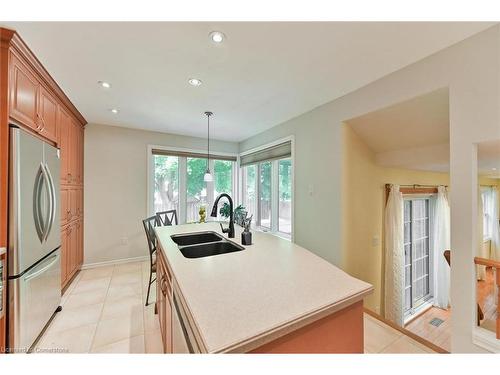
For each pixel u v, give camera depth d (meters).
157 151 4.00
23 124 1.71
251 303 0.85
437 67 1.64
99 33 1.46
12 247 1.48
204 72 1.95
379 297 2.84
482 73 1.42
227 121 3.37
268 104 2.68
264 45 1.58
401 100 1.87
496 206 5.17
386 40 1.51
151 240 2.69
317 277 1.10
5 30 1.42
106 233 3.58
